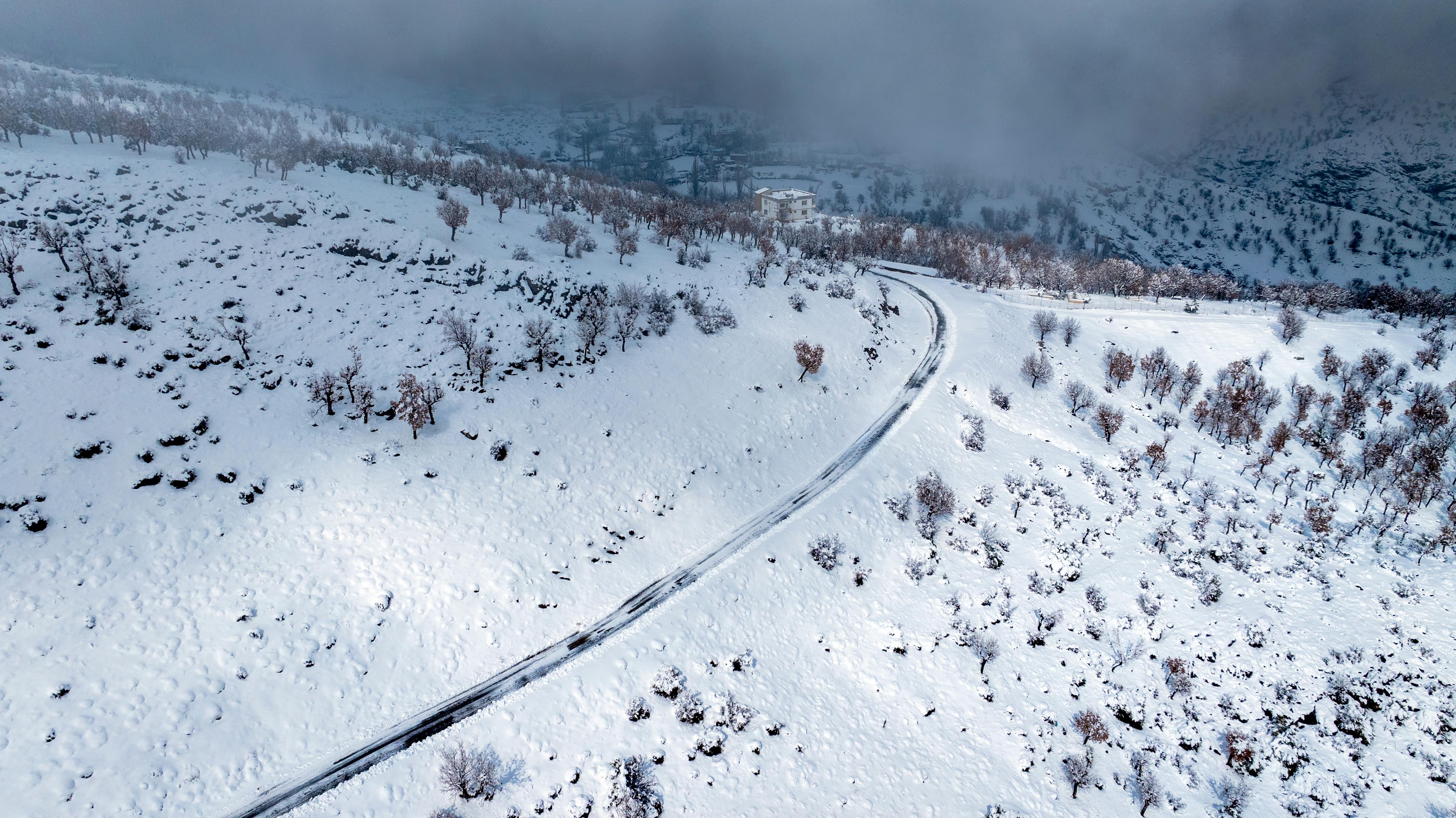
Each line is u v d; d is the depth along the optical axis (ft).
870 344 343.46
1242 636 202.08
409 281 276.21
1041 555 229.86
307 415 209.67
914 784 162.20
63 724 132.36
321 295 254.47
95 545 159.33
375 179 379.35
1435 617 208.03
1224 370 349.82
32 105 335.06
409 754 146.92
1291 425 309.42
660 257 374.84
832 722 173.17
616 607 189.78
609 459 231.71
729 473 245.86
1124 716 182.80
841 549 222.28
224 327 225.35
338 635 162.71
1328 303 434.71
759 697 174.19
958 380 321.93
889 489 251.60
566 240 337.31
